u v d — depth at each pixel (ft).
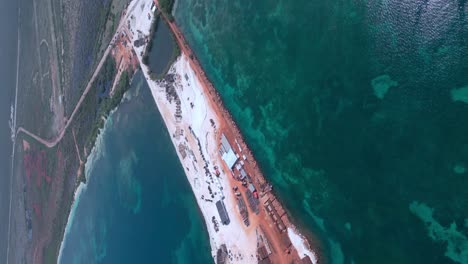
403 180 200.85
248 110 267.18
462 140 188.34
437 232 189.37
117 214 360.28
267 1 269.23
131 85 362.12
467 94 189.57
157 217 316.81
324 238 220.64
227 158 269.03
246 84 271.90
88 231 402.31
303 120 239.30
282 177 241.96
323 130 230.07
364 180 212.02
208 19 305.32
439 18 201.67
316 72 238.48
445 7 200.54
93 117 406.82
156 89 334.65
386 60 214.07
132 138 353.10
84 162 414.00
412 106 203.10
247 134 263.29
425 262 190.29
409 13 210.59
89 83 418.10
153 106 337.11
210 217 276.00
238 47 281.54
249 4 279.69
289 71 250.78
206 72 298.97
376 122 212.43
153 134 333.42
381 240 202.80
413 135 200.95
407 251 195.31
